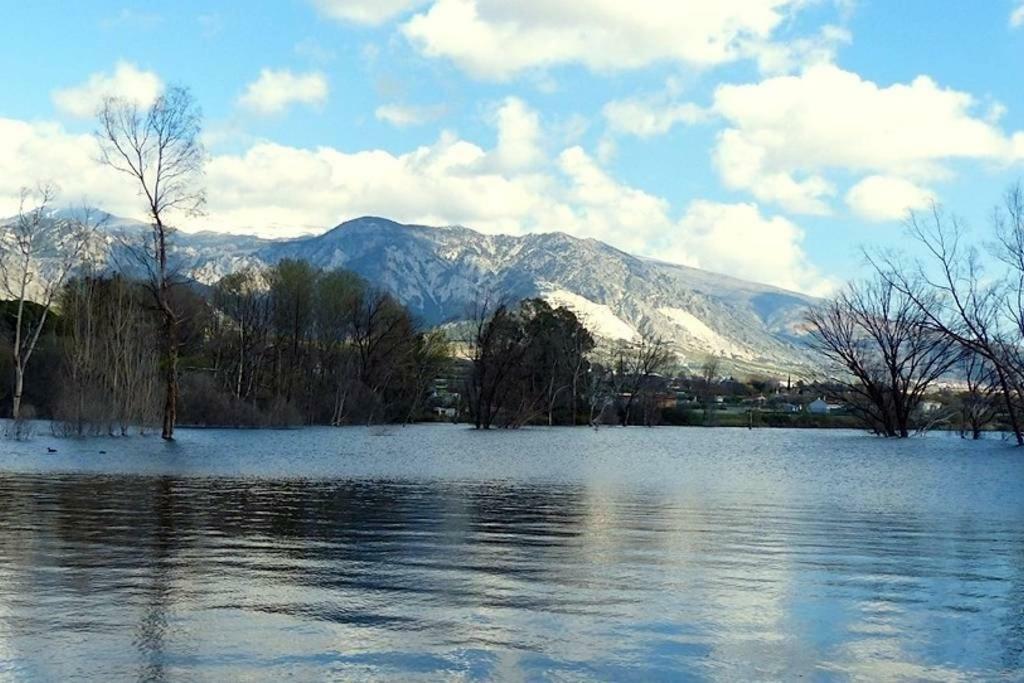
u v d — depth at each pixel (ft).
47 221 242.37
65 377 217.56
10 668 30.68
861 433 365.40
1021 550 59.36
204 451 164.76
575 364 419.95
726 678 31.30
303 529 64.39
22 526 62.34
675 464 165.99
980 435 300.40
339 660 32.22
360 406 355.15
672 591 44.65
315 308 363.97
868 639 36.52
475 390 337.72
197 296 318.65
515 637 35.65
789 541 62.28
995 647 35.60
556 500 90.12
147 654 32.50
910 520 76.79
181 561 50.16
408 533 63.21
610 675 31.24
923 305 230.07
